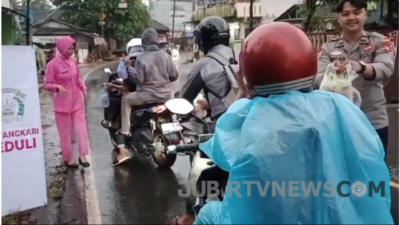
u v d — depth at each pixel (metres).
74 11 31.00
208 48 4.25
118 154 6.25
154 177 5.61
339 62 3.11
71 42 5.48
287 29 1.81
